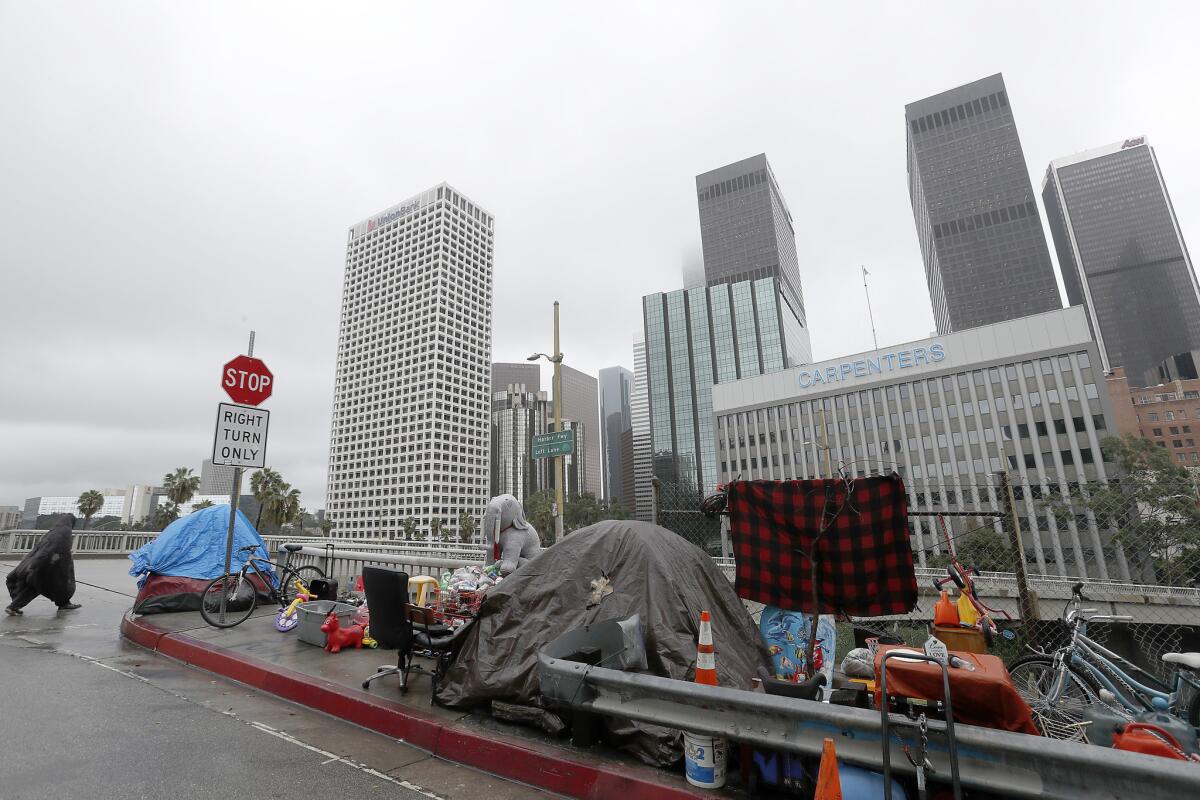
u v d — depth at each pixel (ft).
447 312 546.67
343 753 13.85
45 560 31.22
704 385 539.29
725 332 539.70
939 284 618.85
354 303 605.73
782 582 15.43
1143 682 14.99
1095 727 13.20
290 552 33.30
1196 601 29.58
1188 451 395.55
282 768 12.83
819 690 11.68
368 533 536.01
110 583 44.73
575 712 12.96
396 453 533.96
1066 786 8.14
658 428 552.82
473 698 15.01
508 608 15.89
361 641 22.74
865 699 11.64
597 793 11.50
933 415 299.99
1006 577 39.83
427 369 526.16
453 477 527.40
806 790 10.34
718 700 10.64
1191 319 638.94
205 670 20.98
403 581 16.65
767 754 10.77
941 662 9.30
